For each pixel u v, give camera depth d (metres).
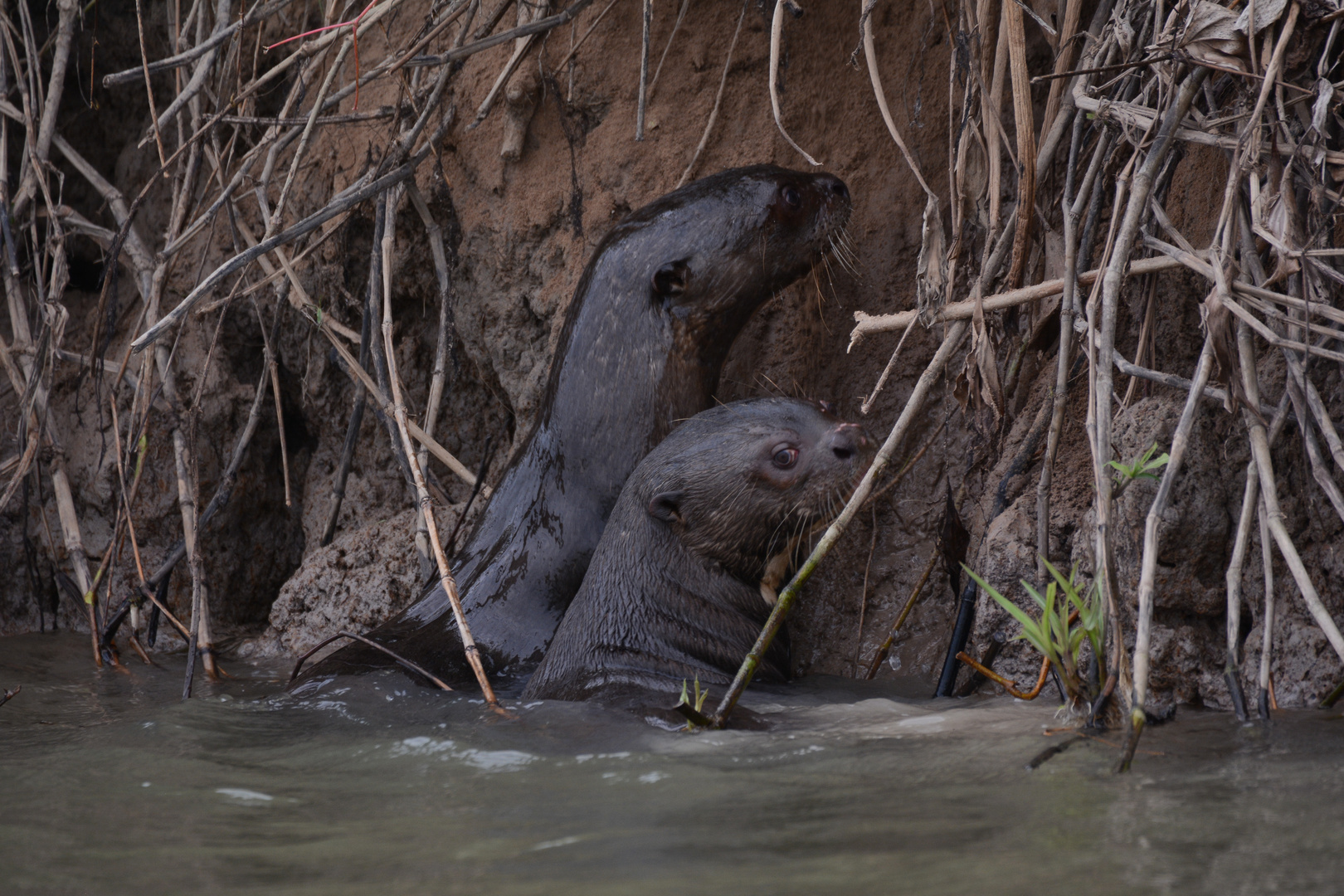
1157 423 8.60
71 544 13.21
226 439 14.97
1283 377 8.38
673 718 7.83
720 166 12.54
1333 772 5.82
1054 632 7.27
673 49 12.73
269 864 5.01
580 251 12.91
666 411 10.99
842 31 12.38
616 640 9.46
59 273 13.67
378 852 5.11
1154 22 8.76
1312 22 7.69
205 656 11.62
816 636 11.62
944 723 7.66
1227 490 8.35
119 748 7.66
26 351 13.96
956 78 10.66
